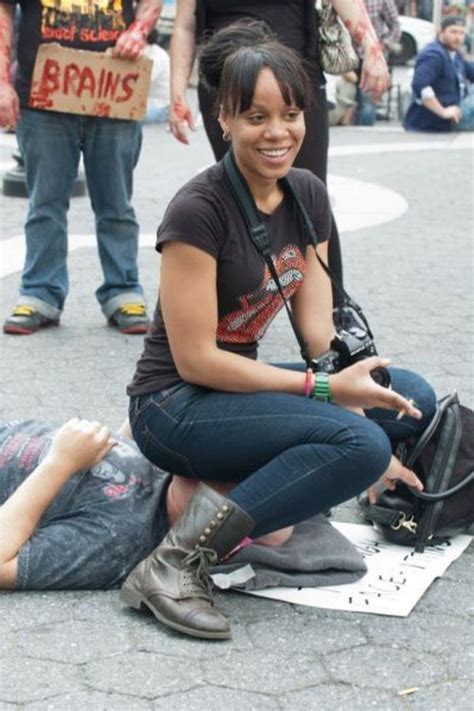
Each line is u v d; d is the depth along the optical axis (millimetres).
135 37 6270
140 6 6379
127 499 3855
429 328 6762
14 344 6363
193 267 3613
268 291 3760
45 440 4055
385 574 3910
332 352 3854
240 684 3305
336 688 3293
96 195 6559
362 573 3896
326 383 3701
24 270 6672
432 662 3428
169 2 18797
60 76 6246
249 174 3682
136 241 6656
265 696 3252
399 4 24875
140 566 3654
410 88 16672
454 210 10344
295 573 3857
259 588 3789
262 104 3564
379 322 6863
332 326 3990
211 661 3416
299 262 3850
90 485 3877
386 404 3693
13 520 3770
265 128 3584
